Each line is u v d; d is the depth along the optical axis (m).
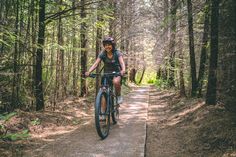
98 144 6.93
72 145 6.86
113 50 7.78
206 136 7.43
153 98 17.25
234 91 8.43
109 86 7.85
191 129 8.27
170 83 21.64
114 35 19.98
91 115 11.09
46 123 8.79
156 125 9.57
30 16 10.55
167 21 12.56
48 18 10.03
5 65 9.61
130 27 22.78
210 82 9.27
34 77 10.59
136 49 38.69
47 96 12.30
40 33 10.02
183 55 16.33
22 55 10.23
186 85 18.83
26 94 10.30
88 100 14.45
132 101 14.77
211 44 8.84
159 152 7.08
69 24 12.58
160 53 20.94
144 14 22.55
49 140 7.47
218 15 8.63
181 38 15.62
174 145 7.52
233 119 7.61
